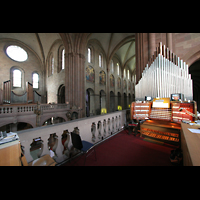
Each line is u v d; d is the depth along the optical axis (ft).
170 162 7.99
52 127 7.98
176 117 11.15
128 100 100.53
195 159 3.04
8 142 4.22
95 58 61.93
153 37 19.06
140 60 22.02
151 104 14.52
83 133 10.30
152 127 12.59
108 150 10.12
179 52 16.76
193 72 47.26
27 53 61.00
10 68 53.93
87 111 70.08
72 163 8.07
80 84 46.60
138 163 7.95
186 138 4.94
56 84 59.16
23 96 46.34
